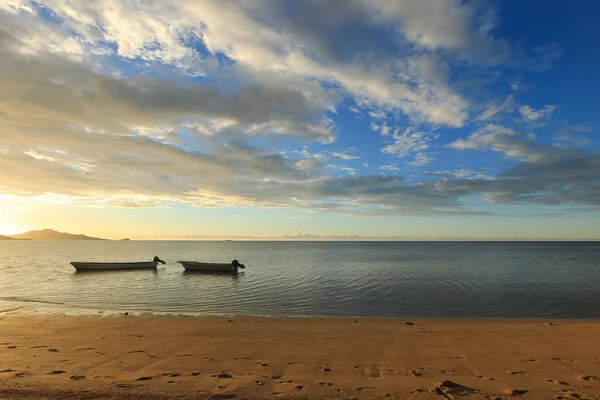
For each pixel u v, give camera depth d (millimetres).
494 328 14383
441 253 104375
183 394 6430
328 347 11125
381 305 21938
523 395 6777
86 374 7801
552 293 26203
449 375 8273
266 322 15656
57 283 35344
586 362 9492
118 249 151500
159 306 21875
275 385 7262
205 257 87312
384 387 7277
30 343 11273
